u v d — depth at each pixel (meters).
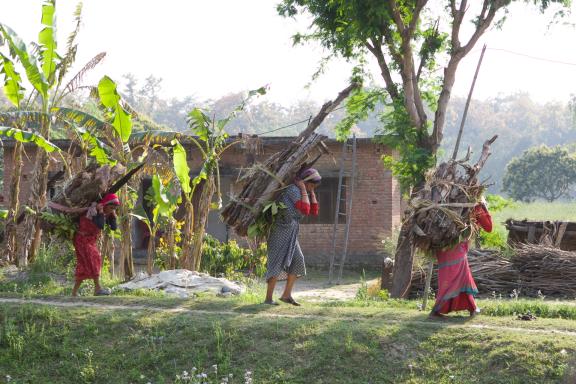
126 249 13.25
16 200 14.66
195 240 13.41
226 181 22.89
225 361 6.96
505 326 7.38
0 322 7.92
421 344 6.95
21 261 13.98
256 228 8.55
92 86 14.03
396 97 16.00
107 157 12.86
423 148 15.16
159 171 13.50
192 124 13.68
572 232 15.89
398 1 15.42
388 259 14.78
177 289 11.62
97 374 7.04
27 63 12.55
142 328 7.64
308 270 20.77
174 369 6.99
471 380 6.40
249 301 9.34
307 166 8.70
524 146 101.06
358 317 7.90
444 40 16.34
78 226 9.41
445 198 7.81
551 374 6.29
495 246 15.80
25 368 7.22
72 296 9.10
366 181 20.94
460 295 7.77
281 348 7.07
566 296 13.46
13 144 21.30
